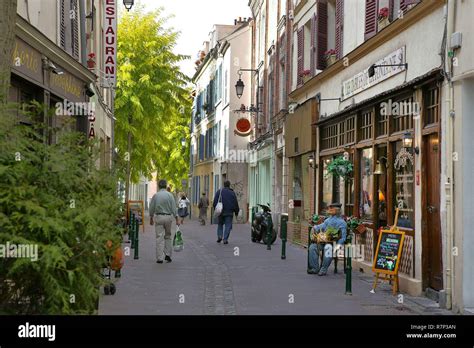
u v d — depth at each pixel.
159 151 32.00
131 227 19.83
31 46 12.50
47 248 4.68
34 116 5.68
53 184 5.22
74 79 16.45
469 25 9.41
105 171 6.14
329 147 18.61
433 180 11.04
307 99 21.09
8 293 4.95
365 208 15.14
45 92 13.42
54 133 5.68
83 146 5.88
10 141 5.03
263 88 32.44
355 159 15.64
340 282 12.88
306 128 20.50
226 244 22.33
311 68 20.81
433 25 11.20
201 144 53.91
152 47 30.50
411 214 12.13
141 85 29.98
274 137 28.42
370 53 14.82
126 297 10.82
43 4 13.91
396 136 12.95
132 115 30.09
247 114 38.56
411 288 11.34
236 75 39.81
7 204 4.73
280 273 14.30
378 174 14.14
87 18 20.66
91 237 5.21
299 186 23.19
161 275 13.72
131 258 16.95
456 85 9.88
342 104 17.11
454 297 9.81
